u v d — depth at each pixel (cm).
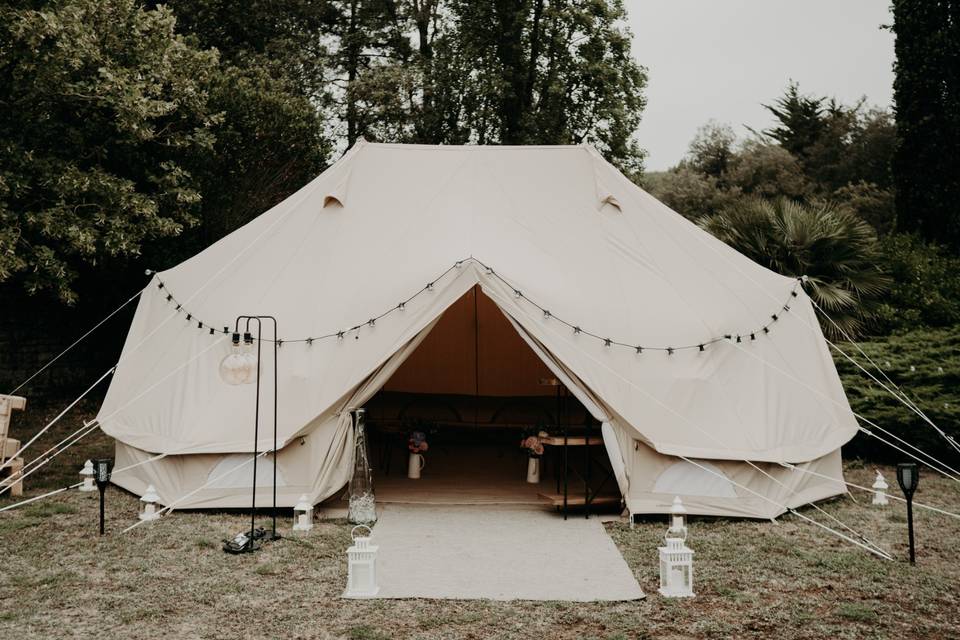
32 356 1421
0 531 660
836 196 3072
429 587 539
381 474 927
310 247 834
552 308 745
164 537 645
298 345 758
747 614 493
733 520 728
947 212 1477
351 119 2042
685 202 3212
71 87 1066
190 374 777
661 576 538
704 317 787
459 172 895
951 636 459
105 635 450
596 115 2000
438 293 736
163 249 1429
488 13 2005
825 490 798
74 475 912
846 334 1151
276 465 723
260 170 1636
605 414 730
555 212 853
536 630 465
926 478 933
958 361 1055
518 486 866
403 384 1129
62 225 1041
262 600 509
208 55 1301
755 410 752
